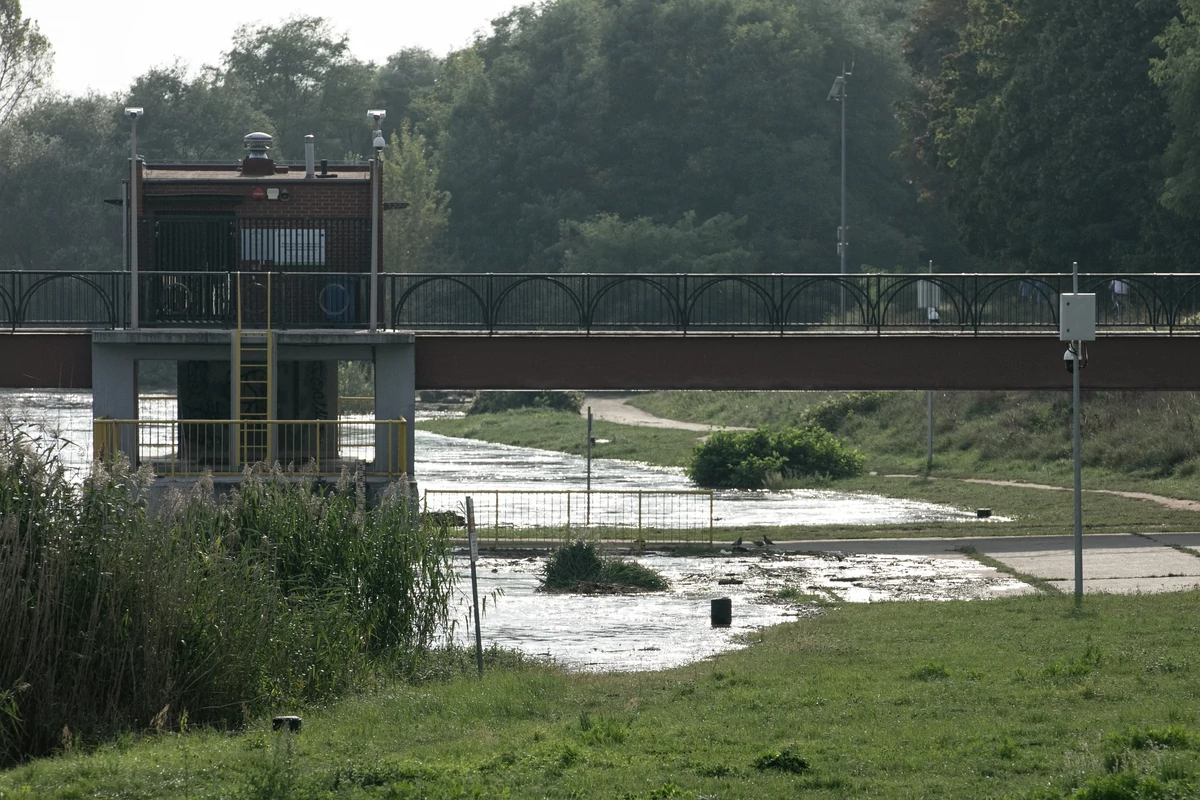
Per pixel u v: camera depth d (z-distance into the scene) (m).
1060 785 25.27
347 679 38.91
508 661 42.84
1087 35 162.00
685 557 72.31
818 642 44.78
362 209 81.56
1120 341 80.00
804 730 30.75
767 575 65.62
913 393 145.12
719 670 39.91
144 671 33.59
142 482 37.66
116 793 26.03
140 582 34.12
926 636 45.34
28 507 34.12
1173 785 24.27
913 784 25.84
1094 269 166.50
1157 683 34.91
